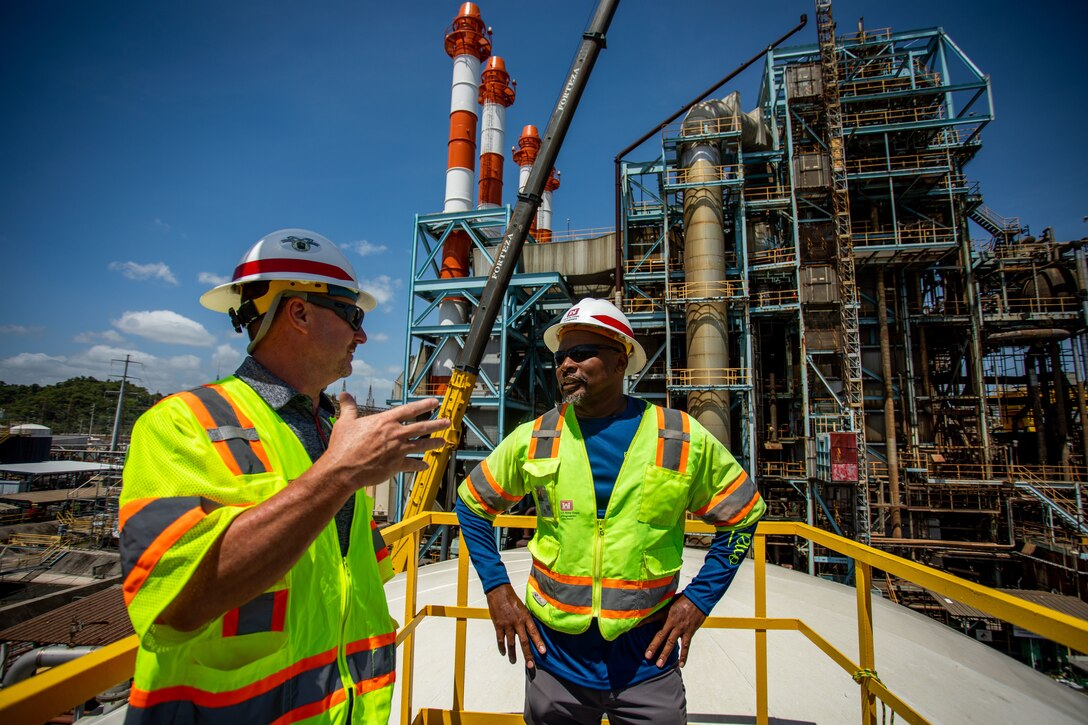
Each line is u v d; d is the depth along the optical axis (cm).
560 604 258
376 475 142
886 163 3189
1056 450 3056
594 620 258
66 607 1781
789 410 3294
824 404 3084
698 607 253
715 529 275
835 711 463
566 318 290
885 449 3106
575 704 258
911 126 3031
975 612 2250
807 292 3000
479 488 296
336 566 184
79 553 3369
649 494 258
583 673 255
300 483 137
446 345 3209
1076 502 2581
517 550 1078
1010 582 2744
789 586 794
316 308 197
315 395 209
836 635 620
